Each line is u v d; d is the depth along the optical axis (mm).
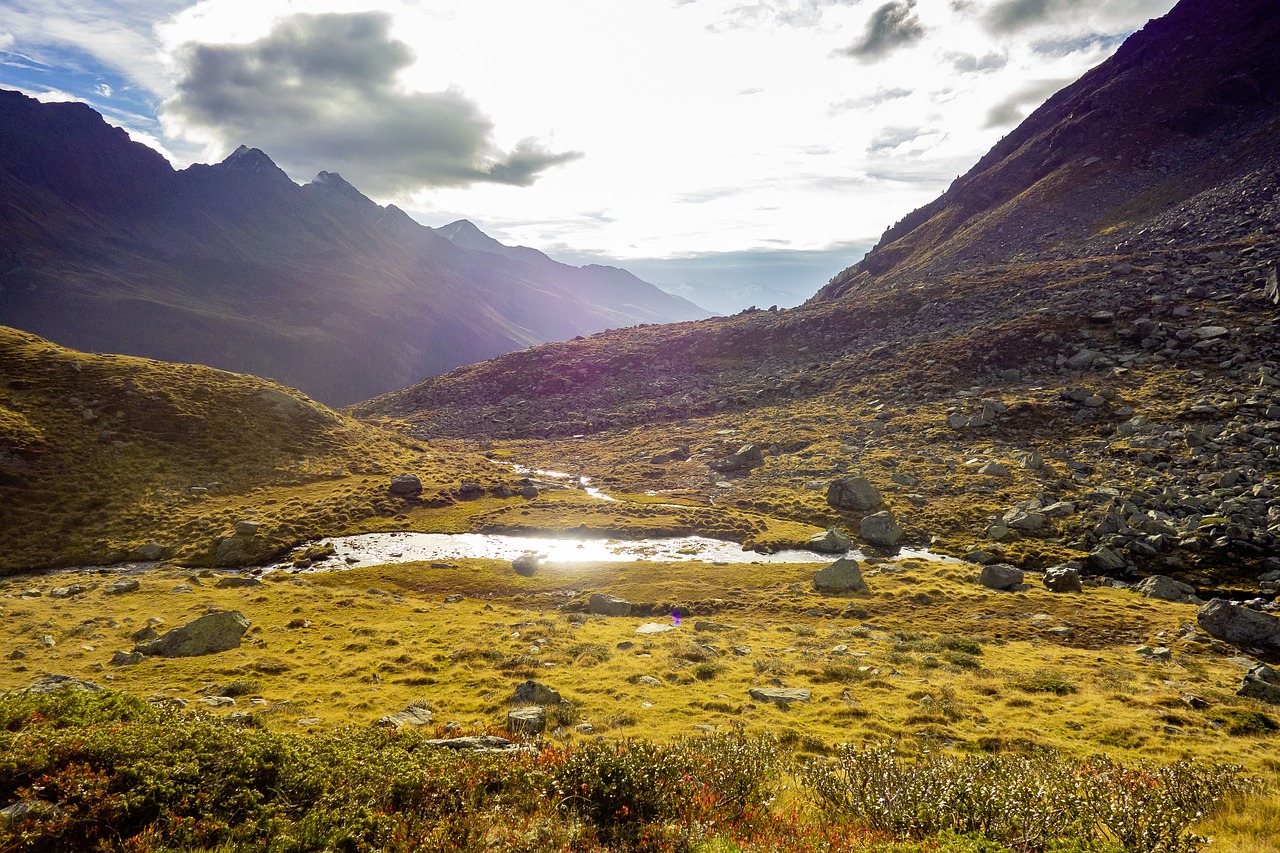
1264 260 111688
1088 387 95938
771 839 11078
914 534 69250
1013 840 10695
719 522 77062
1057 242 166750
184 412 92312
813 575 58312
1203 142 177125
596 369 177250
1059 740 22750
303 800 11281
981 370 112688
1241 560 52719
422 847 10031
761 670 32281
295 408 106625
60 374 90500
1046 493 71500
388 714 24953
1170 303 109500
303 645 37125
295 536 69562
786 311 191750
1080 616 45000
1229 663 35219
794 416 118562
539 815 11453
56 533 63625
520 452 131000
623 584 57562
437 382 197750
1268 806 12656
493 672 31906
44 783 10008
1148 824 11055
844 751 17609
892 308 153375
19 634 36844
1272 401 77375
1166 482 68188
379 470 96375
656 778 12828
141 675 30469
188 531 67562
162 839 9594
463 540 72750
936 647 38000
